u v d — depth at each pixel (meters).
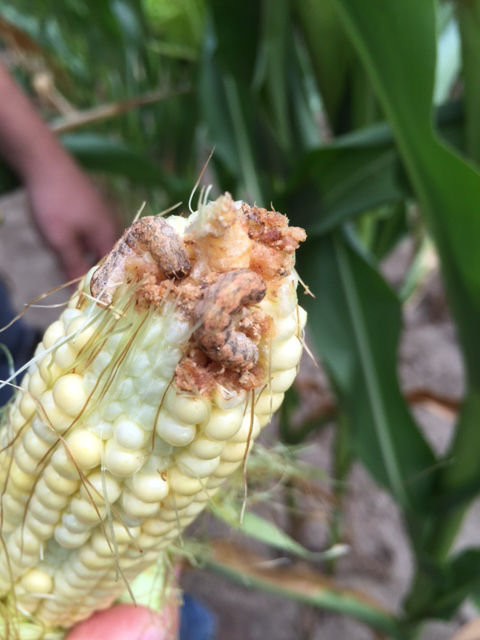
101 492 0.13
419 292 0.67
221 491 0.20
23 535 0.15
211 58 0.38
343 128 0.34
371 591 0.47
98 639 0.17
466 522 0.51
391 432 0.31
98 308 0.12
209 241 0.10
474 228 0.22
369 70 0.21
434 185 0.22
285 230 0.11
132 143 0.54
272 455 0.21
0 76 0.33
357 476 0.54
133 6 0.46
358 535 0.50
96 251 0.36
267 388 0.12
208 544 0.24
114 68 0.52
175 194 0.41
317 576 0.34
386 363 0.31
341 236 0.31
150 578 0.19
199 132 0.58
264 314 0.11
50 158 0.34
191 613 0.27
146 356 0.11
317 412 0.42
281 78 0.32
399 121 0.21
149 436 0.12
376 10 0.20
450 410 0.37
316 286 0.31
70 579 0.15
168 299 0.11
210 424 0.12
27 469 0.14
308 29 0.31
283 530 0.46
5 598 0.17
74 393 0.12
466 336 0.26
